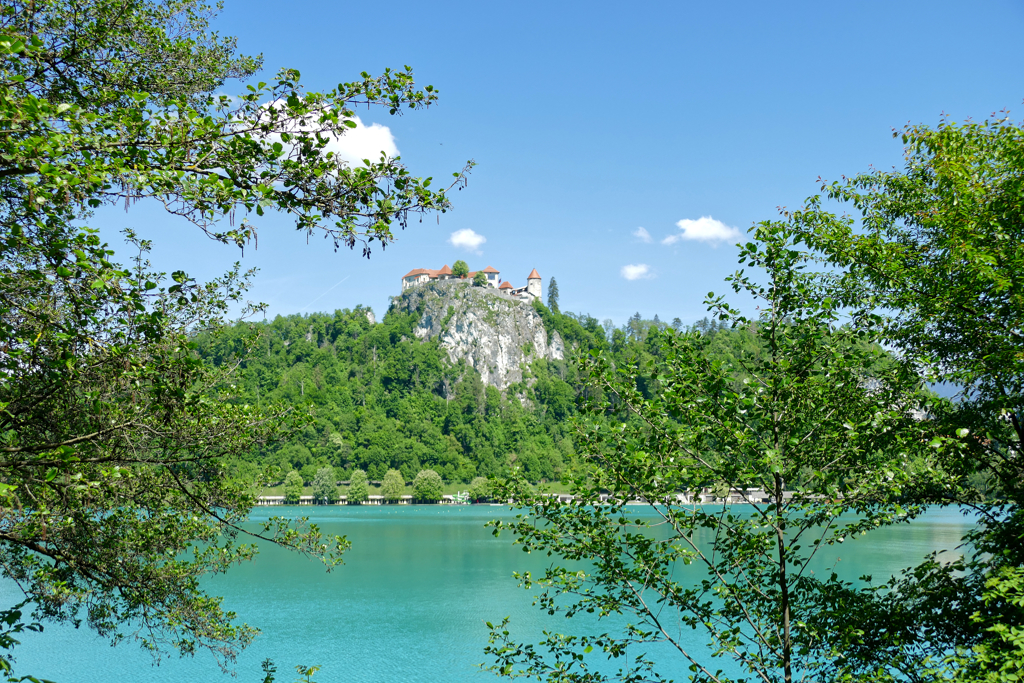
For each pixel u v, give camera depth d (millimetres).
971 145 13094
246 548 13336
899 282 12430
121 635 12500
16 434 8844
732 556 10273
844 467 10250
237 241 6840
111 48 9430
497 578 64750
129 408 8977
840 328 11031
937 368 12336
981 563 11469
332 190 7105
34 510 9938
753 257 10859
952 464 11273
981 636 10688
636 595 10383
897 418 10023
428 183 7316
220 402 11672
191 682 30359
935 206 12680
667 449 10148
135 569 11703
